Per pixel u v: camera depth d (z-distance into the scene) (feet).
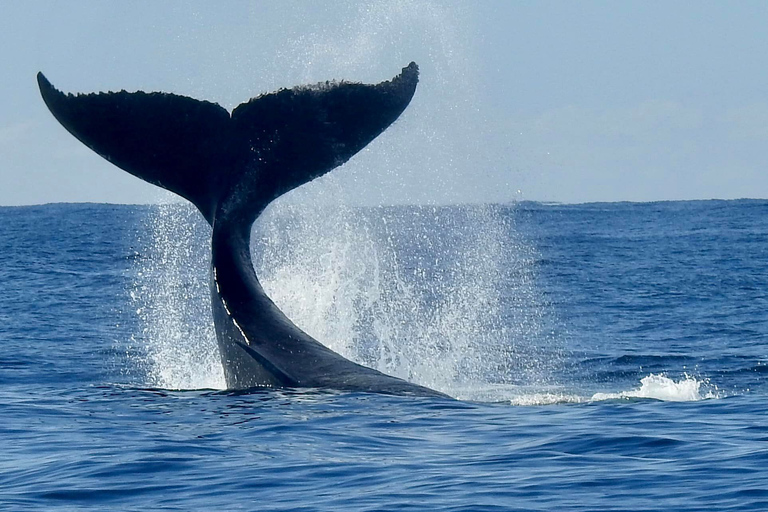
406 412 163.53
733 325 342.44
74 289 447.83
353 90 184.44
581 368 255.70
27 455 144.25
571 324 346.33
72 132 179.22
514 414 167.22
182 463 136.56
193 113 184.24
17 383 231.09
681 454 140.05
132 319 356.59
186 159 185.26
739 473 129.29
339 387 174.50
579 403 184.14
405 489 124.16
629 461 136.56
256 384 178.09
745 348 289.12
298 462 136.05
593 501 119.14
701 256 648.38
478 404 173.99
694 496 120.57
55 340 307.17
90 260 594.24
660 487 124.16
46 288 451.53
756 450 141.38
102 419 166.50
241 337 179.52
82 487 127.13
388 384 177.47
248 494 123.34
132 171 184.96
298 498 121.39
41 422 165.68
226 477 130.11
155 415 167.73
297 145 185.57
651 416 167.32
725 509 115.75
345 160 185.88
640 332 327.47
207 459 138.31
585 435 151.43
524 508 116.57
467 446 144.97
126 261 589.32
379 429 153.38
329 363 181.16
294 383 174.91
